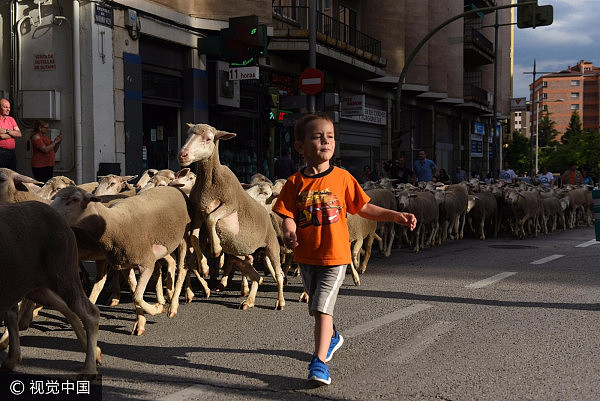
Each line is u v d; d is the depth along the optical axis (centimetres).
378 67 2461
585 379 439
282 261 966
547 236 1595
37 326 606
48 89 1324
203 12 1661
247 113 1903
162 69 1571
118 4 1372
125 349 521
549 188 1962
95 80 1320
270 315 656
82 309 443
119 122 1389
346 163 2577
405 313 647
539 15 1667
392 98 2938
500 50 4741
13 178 589
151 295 768
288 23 2086
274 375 451
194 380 439
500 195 1603
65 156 1339
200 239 709
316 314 421
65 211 514
